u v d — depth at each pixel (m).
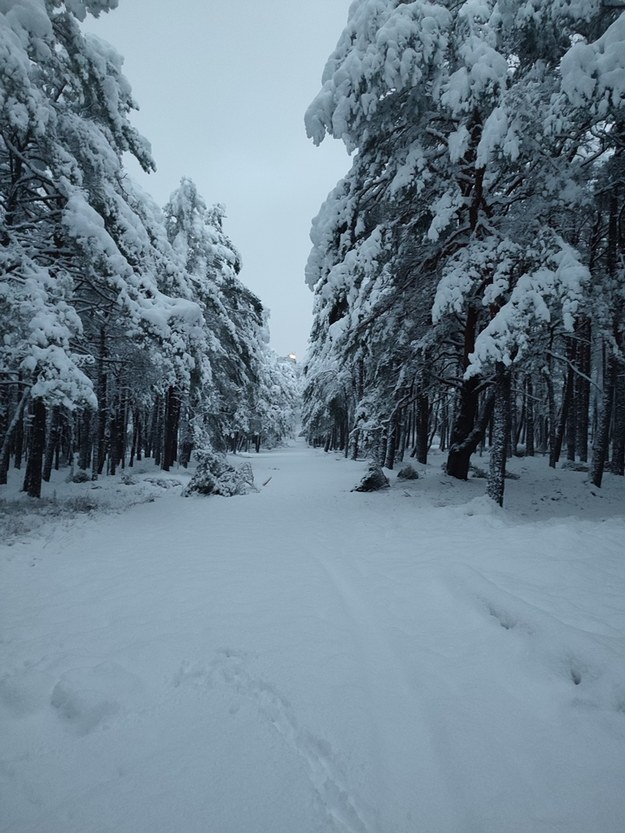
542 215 10.09
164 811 2.04
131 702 2.93
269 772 2.27
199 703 2.90
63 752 2.47
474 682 3.07
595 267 14.22
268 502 13.67
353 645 3.68
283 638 3.82
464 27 9.88
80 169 11.89
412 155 10.38
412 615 4.28
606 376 17.02
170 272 16.36
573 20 8.97
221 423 30.22
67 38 11.12
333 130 10.29
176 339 13.22
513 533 7.42
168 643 3.80
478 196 11.12
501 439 10.70
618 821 1.94
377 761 2.34
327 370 33.56
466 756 2.36
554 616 3.96
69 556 6.98
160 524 9.98
